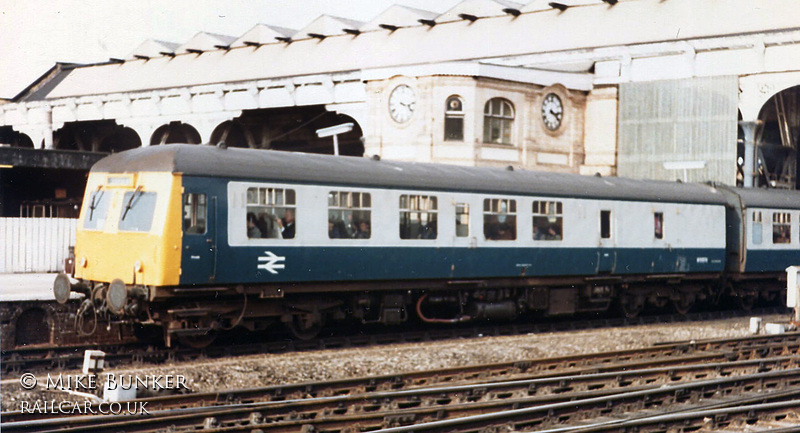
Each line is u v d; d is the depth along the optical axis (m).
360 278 18.67
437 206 20.00
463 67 36.75
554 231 22.33
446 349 17.91
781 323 23.23
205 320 16.77
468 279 20.78
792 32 36.19
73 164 32.34
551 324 22.62
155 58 55.78
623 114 40.47
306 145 52.91
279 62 49.06
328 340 18.36
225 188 16.56
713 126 38.31
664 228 25.06
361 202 18.69
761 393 13.94
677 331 22.09
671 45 38.81
